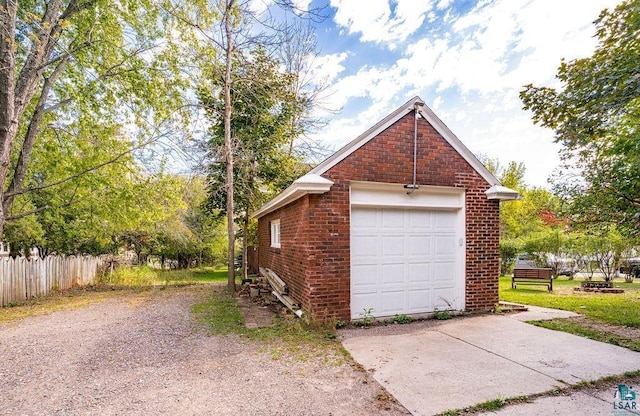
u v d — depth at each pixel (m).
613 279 14.48
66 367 4.72
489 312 7.74
